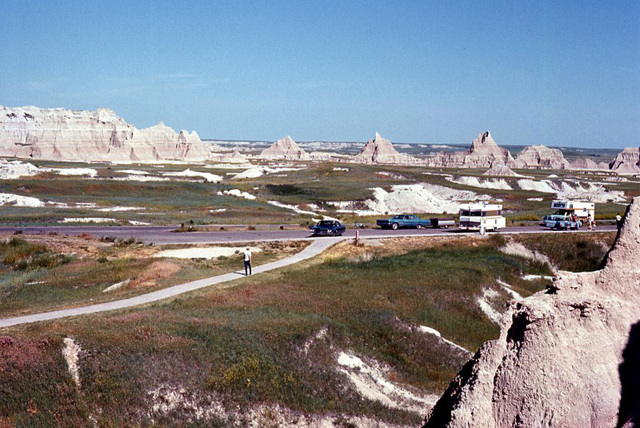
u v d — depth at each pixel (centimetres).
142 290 3528
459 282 4131
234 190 11681
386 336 3020
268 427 2155
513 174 18338
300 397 2311
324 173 16075
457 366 2919
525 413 1244
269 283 3781
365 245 5503
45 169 13912
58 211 7950
